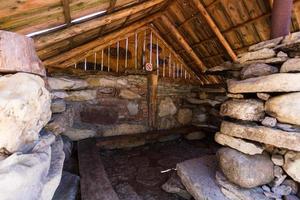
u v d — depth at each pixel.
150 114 4.73
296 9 2.62
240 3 3.01
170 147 4.43
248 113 1.83
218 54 4.27
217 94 4.76
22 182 0.94
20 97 1.09
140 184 2.82
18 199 0.93
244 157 1.83
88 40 3.56
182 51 4.91
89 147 3.38
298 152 1.63
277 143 1.60
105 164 3.46
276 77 1.66
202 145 4.58
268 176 1.75
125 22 3.72
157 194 2.59
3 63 1.11
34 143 1.33
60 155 1.84
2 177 0.86
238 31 3.50
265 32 3.16
